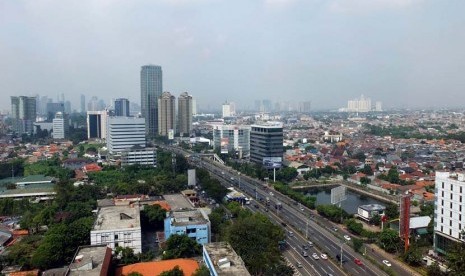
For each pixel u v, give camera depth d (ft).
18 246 638.94
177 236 631.15
